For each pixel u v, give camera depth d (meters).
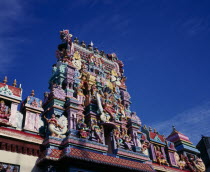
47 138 20.30
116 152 23.45
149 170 23.33
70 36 31.70
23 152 19.23
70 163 19.38
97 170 20.78
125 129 27.70
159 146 31.09
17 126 20.77
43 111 23.09
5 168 17.78
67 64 27.59
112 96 29.09
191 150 35.19
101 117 24.92
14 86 22.19
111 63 35.53
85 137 21.89
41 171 19.34
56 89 24.67
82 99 26.52
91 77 29.30
